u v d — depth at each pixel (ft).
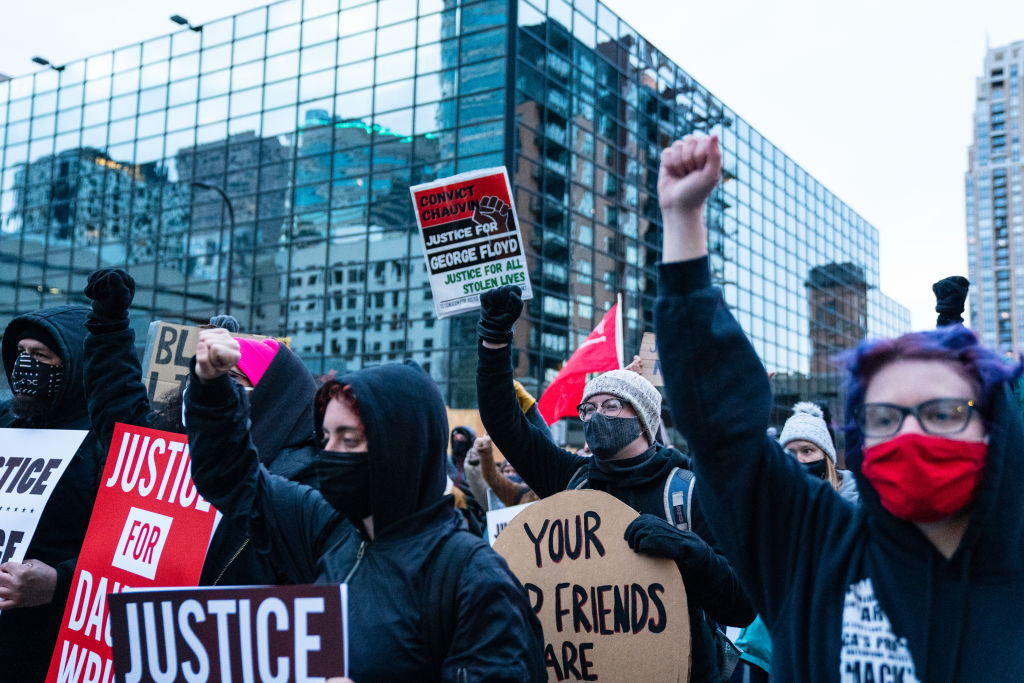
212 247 97.35
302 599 6.18
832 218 152.35
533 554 9.41
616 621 8.80
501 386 10.52
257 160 95.86
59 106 110.22
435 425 6.97
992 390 4.77
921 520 4.76
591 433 10.29
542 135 85.56
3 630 10.48
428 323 83.82
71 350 11.20
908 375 4.85
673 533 8.70
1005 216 521.24
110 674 8.99
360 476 6.66
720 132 117.19
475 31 84.58
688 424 5.55
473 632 6.20
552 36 87.86
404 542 6.66
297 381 10.30
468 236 13.96
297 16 95.20
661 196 5.74
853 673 4.99
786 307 132.46
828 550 5.40
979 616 4.71
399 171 87.40
